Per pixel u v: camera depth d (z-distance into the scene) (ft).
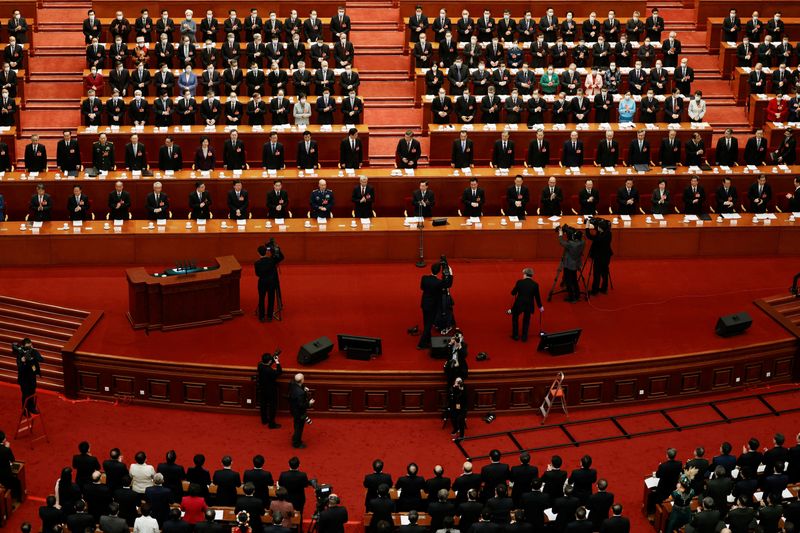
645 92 149.28
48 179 125.70
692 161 133.49
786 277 121.29
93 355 103.71
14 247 118.42
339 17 151.94
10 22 147.13
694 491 88.69
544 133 138.00
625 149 139.64
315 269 120.98
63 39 153.58
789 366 110.01
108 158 128.26
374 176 128.57
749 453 89.04
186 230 119.44
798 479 90.79
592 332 110.01
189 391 103.50
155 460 96.84
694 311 114.11
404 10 157.99
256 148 136.56
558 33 153.79
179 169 129.29
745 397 107.76
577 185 130.41
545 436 101.71
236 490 84.79
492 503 80.59
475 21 155.33
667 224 123.44
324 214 122.21
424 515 83.15
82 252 119.34
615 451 99.91
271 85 143.84
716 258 125.08
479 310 113.60
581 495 85.56
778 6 161.99
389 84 150.92
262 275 108.68
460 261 123.03
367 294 116.26
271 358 99.96
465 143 131.23
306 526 88.63
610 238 114.11
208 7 157.48
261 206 128.77
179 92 145.69
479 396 103.45
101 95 143.43
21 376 99.60
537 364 104.17
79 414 102.89
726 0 161.17
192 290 107.96
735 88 151.84
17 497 90.48
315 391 102.78
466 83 143.43
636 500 93.30
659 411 105.50
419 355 105.50
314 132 135.95
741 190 132.36
